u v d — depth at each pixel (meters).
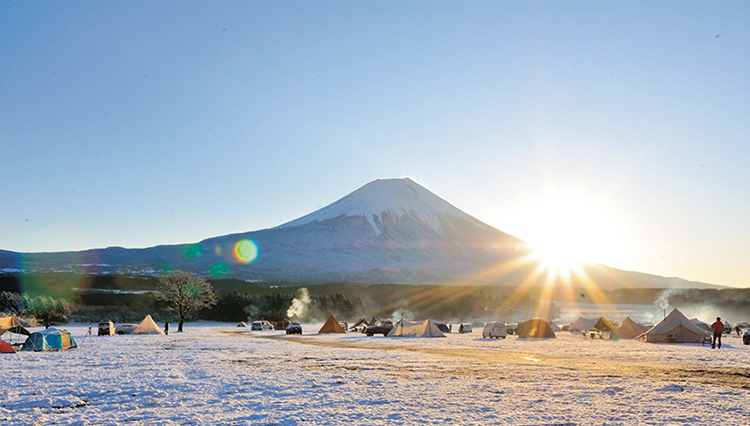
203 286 100.12
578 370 28.70
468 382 23.81
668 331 56.16
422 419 16.41
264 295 146.38
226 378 24.92
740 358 36.50
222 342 53.88
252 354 38.56
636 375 26.75
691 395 20.58
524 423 15.92
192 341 55.72
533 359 35.19
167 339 59.91
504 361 33.69
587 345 51.25
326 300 153.62
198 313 127.75
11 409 17.55
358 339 61.69
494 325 66.44
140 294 145.00
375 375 26.25
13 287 153.25
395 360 34.00
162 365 30.66
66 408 17.81
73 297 134.38
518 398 19.86
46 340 41.94
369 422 16.00
